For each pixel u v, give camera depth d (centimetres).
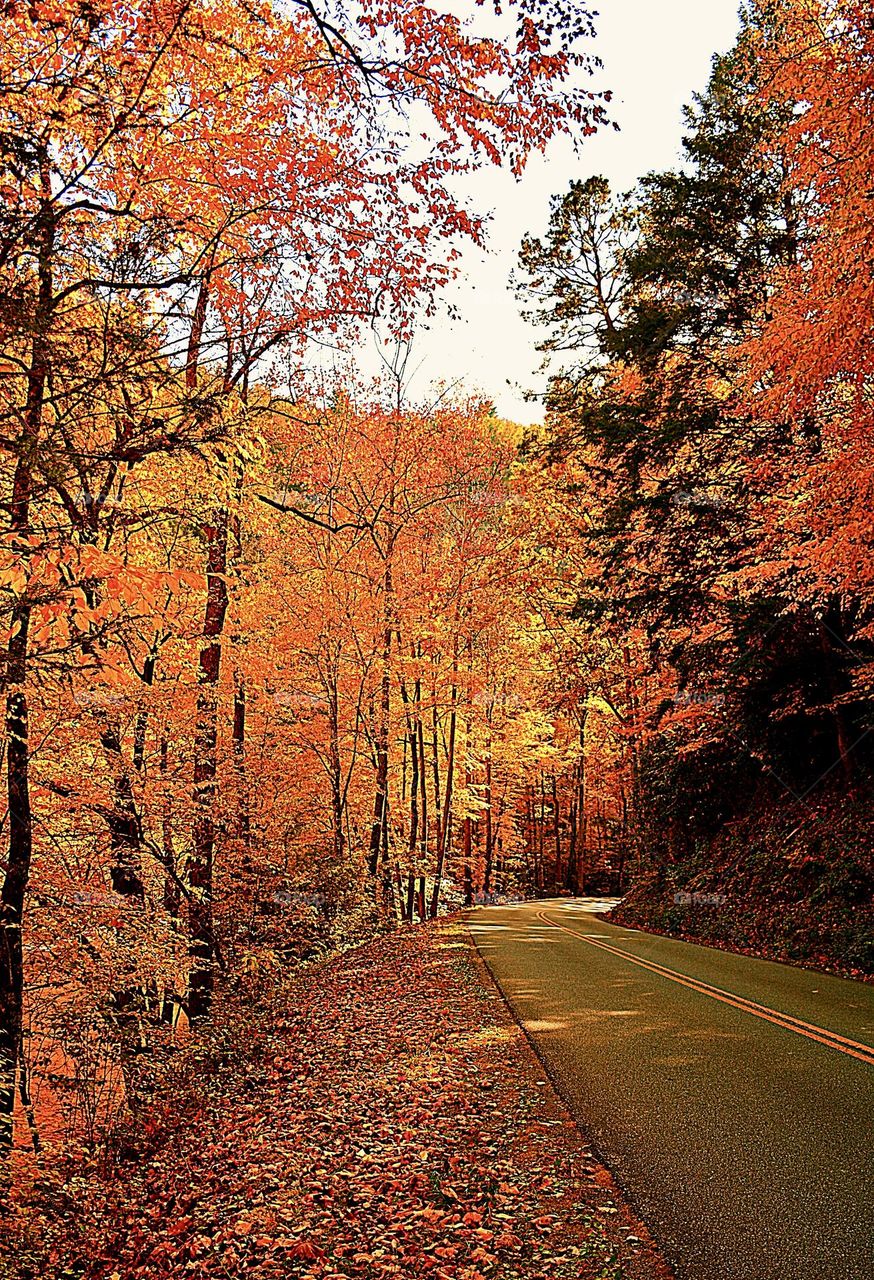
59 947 998
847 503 1155
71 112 644
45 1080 1047
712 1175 541
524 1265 458
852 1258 432
